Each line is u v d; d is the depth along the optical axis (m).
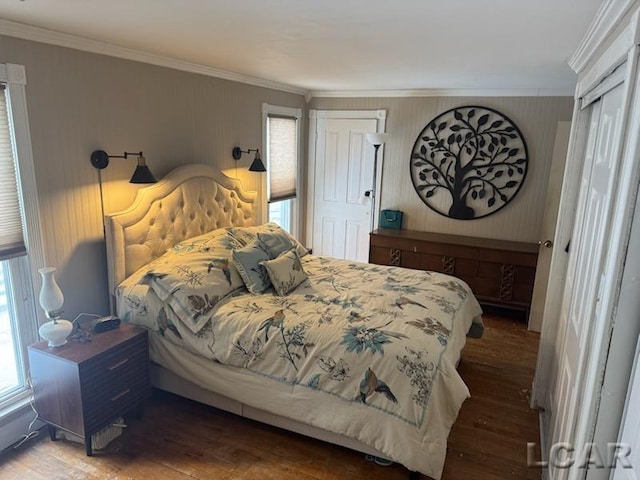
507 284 4.45
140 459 2.44
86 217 2.81
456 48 2.64
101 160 2.82
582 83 2.47
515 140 4.61
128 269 2.96
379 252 5.00
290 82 4.53
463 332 2.85
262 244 3.37
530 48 2.57
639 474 1.07
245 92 4.24
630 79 1.20
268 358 2.50
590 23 1.95
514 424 2.84
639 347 1.17
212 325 2.67
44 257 2.58
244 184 4.39
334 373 2.34
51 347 2.41
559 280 2.80
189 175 3.42
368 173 5.36
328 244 5.76
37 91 2.43
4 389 2.56
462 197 4.94
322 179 5.61
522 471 2.42
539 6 1.77
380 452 2.28
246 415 2.68
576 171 2.66
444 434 2.18
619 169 1.28
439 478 2.13
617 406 1.25
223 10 1.96
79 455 2.45
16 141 2.36
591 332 1.43
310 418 2.41
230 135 4.11
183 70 3.44
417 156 5.07
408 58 3.02
